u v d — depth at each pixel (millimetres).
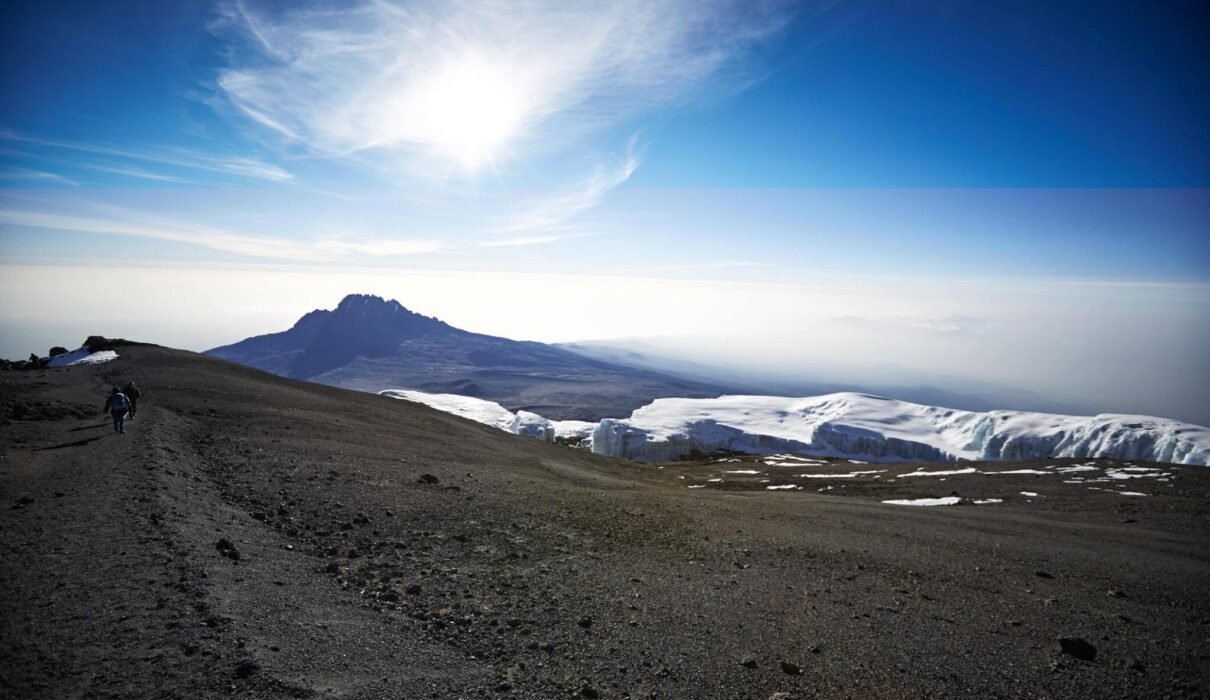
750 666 9859
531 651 9664
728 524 22688
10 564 10977
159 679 7348
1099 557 21516
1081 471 52406
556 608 11641
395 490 20969
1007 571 18469
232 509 16312
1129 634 13102
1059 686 10141
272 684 7293
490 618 10844
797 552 18766
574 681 8797
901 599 14539
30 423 29234
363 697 7426
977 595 15500
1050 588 16766
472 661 9078
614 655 9805
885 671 10164
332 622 9695
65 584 10133
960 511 33469
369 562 13344
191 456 22812
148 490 16203
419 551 14539
